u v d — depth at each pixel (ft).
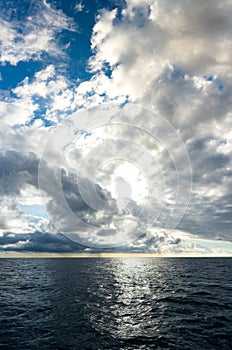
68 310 38.45
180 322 31.78
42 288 61.52
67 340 25.70
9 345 24.36
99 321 32.50
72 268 139.85
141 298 47.42
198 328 29.25
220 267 147.54
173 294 51.72
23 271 117.39
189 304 42.19
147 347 23.65
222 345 23.98
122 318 33.76
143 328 29.45
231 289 59.31
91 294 52.06
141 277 86.43
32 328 29.76
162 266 158.10
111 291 55.77
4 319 33.76
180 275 94.22
